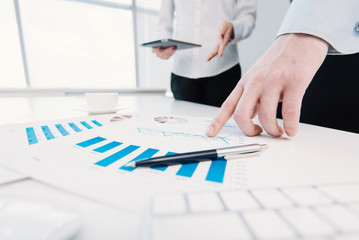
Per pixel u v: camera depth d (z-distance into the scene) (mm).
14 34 2039
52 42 2283
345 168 192
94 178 158
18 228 91
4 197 112
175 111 524
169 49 862
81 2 2322
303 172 181
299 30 268
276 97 269
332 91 614
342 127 603
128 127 330
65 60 2377
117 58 2551
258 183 159
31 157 193
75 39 2381
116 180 156
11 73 2088
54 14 2250
